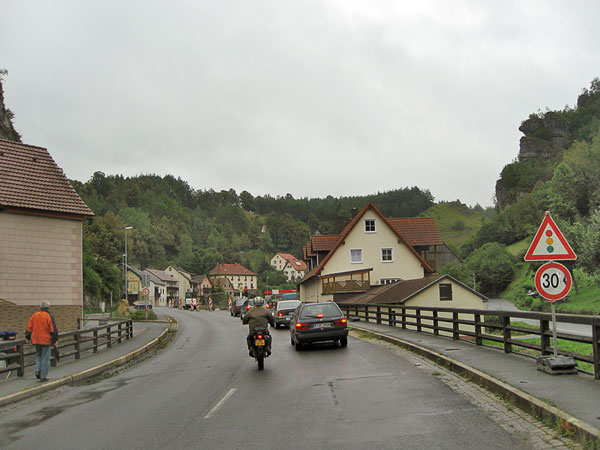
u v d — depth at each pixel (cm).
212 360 1625
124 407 938
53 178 2309
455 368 1166
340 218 5606
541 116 19938
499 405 821
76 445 696
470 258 10644
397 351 1603
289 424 756
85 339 1780
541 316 1106
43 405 1011
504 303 8394
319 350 1736
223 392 1043
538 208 11919
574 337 993
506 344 1302
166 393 1063
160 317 5075
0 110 4184
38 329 1247
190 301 8906
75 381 1316
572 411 691
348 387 1032
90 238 7294
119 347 2050
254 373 1291
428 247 5069
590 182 8775
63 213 2208
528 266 9475
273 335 2488
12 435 773
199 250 17775
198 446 662
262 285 15662
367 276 4616
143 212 18650
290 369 1328
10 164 2214
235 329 3180
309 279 5078
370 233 4678
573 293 7175
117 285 7000
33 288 2112
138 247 15650
